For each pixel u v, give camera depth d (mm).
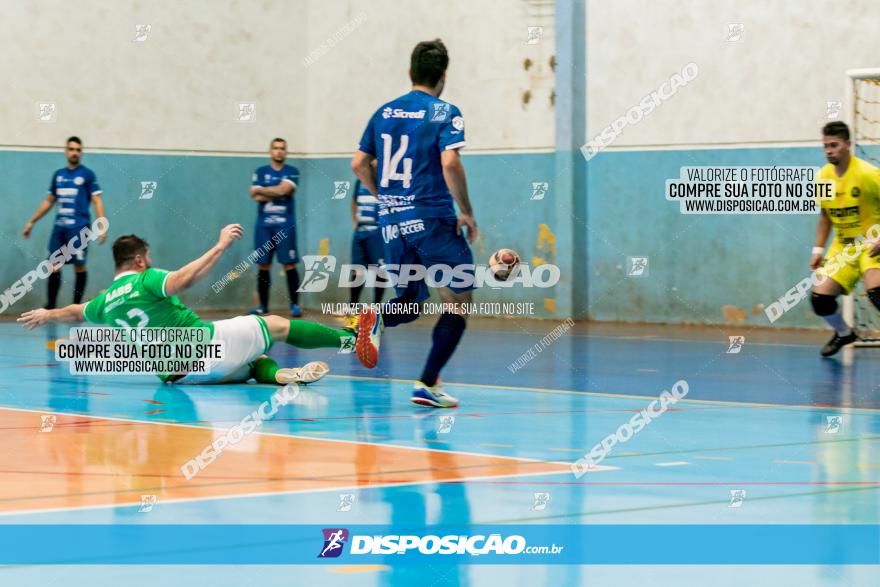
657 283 17766
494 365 11531
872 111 15477
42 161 19250
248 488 5062
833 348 12305
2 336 14711
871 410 8180
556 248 18672
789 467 5758
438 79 8250
